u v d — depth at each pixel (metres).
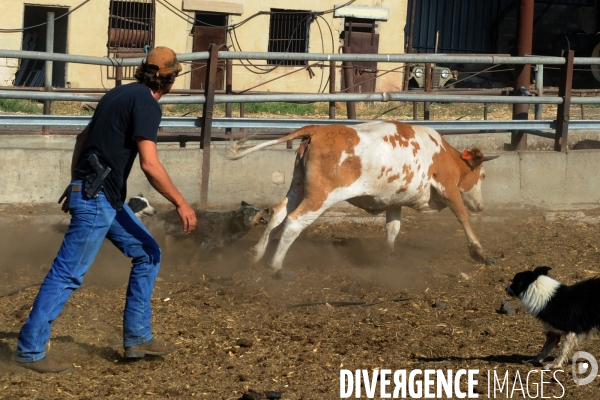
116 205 4.94
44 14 24.45
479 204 8.84
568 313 5.15
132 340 5.26
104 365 5.27
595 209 10.97
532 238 9.37
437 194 8.21
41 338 4.94
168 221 8.05
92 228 4.89
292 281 7.42
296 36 25.80
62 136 12.30
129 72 23.61
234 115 20.30
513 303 6.91
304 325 6.20
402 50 26.41
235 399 4.77
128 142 4.89
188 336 5.84
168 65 5.07
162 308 6.43
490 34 32.06
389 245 8.47
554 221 10.23
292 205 7.81
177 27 24.47
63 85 23.97
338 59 10.23
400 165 7.71
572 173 11.09
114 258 7.99
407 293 7.15
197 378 5.08
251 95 10.05
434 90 13.12
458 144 14.13
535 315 5.28
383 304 6.81
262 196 10.30
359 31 26.12
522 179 10.92
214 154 10.10
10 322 5.99
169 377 5.09
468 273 7.88
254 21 25.00
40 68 24.66
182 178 9.95
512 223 10.11
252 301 6.75
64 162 9.77
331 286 7.31
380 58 10.45
